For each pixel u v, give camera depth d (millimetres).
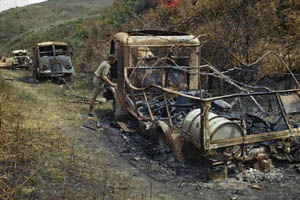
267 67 10383
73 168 5133
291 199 4258
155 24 16828
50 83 17078
